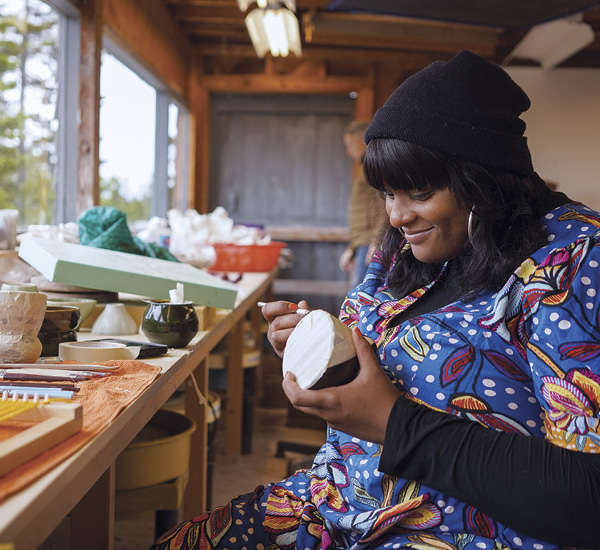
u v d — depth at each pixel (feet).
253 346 12.97
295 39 16.03
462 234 3.81
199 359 5.81
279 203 22.79
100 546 4.47
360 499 3.77
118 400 3.63
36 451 2.73
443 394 3.53
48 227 7.88
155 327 5.33
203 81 22.11
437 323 3.68
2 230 7.77
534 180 3.96
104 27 12.92
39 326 4.40
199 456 7.16
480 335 3.56
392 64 22.36
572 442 3.14
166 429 6.40
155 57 17.04
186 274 6.72
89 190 12.07
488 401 3.45
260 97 22.53
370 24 17.79
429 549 3.36
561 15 12.96
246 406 11.94
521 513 3.09
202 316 6.38
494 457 3.15
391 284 4.44
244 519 4.20
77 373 4.05
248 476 10.98
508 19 13.30
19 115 10.37
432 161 3.60
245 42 21.93
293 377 3.47
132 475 5.57
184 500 7.23
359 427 3.37
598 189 21.43
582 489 3.01
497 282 3.67
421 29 18.02
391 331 3.95
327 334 3.45
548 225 3.71
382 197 4.76
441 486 3.23
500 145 3.63
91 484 3.11
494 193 3.67
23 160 10.62
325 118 22.58
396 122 3.63
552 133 21.47
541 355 3.29
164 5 17.80
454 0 12.15
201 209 22.49
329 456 4.17
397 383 3.67
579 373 3.16
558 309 3.25
